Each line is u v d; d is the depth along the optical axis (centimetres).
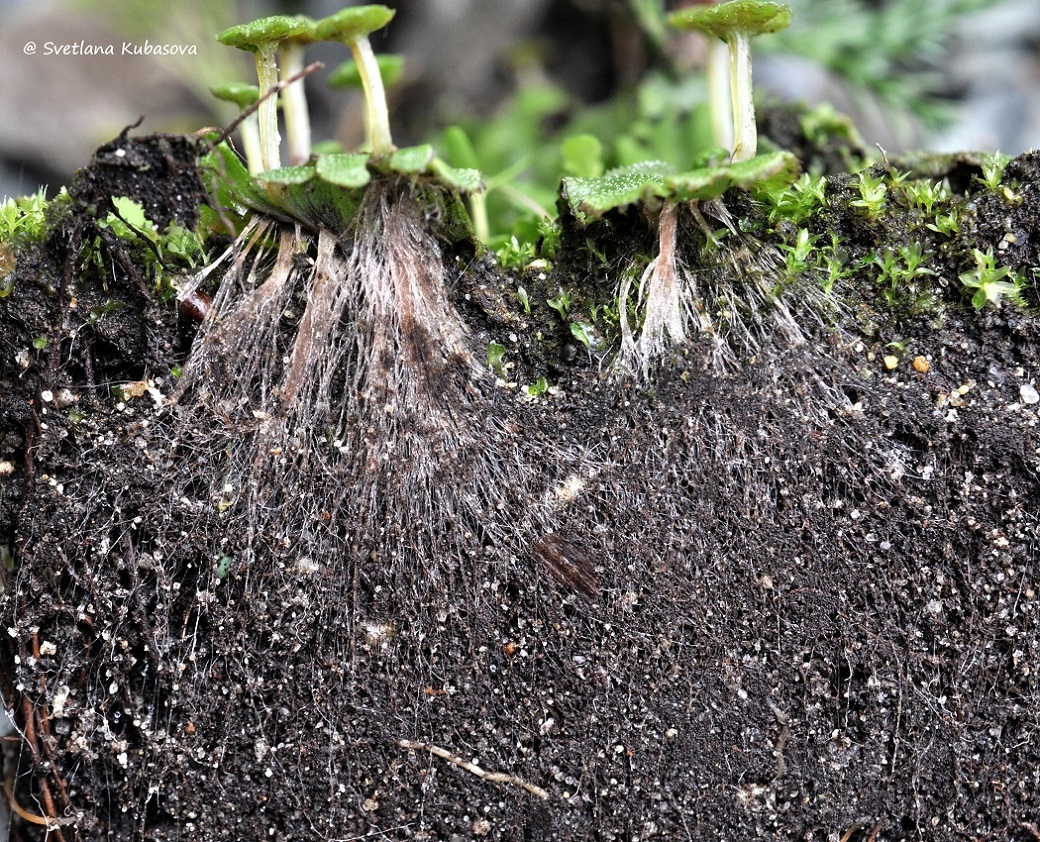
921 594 20
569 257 20
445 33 34
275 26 19
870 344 20
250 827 20
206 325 20
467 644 20
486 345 20
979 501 20
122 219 19
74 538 19
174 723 20
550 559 20
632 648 20
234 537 20
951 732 20
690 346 20
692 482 20
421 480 20
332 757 20
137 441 20
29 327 20
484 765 20
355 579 20
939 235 20
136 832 20
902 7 28
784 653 20
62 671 20
